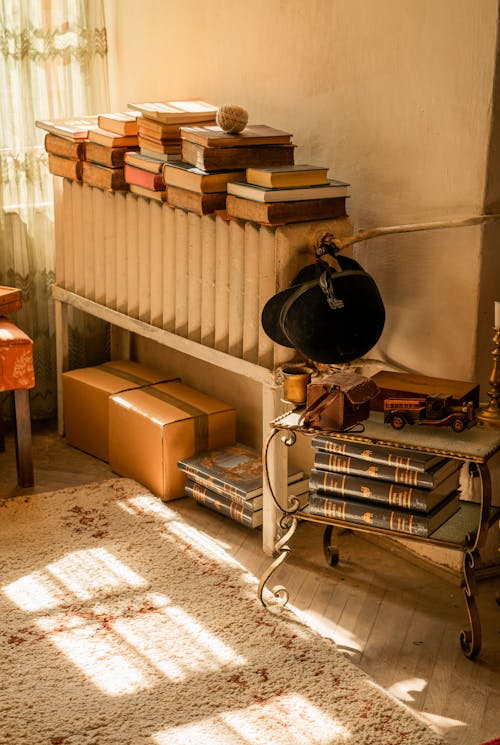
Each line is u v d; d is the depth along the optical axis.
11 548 2.96
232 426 3.46
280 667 2.38
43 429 4.05
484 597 2.76
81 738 2.12
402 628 2.60
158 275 3.32
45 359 4.09
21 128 3.79
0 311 3.45
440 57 2.65
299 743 2.11
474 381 2.77
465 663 2.45
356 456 2.50
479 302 2.70
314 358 2.59
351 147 2.98
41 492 3.41
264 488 2.94
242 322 2.98
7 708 2.22
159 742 2.11
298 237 2.75
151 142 3.15
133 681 2.33
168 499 3.34
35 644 2.47
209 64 3.51
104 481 3.46
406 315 2.91
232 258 2.92
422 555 2.97
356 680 2.33
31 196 3.86
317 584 2.82
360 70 2.89
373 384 2.51
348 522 2.55
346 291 2.59
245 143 2.88
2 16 3.65
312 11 3.02
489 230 2.66
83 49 3.86
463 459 2.32
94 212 3.56
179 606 2.65
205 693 2.28
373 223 2.96
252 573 2.88
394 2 2.74
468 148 2.63
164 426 3.26
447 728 2.20
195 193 2.94
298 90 3.14
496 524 2.86
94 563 2.88
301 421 2.55
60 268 3.84
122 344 4.17
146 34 3.80
